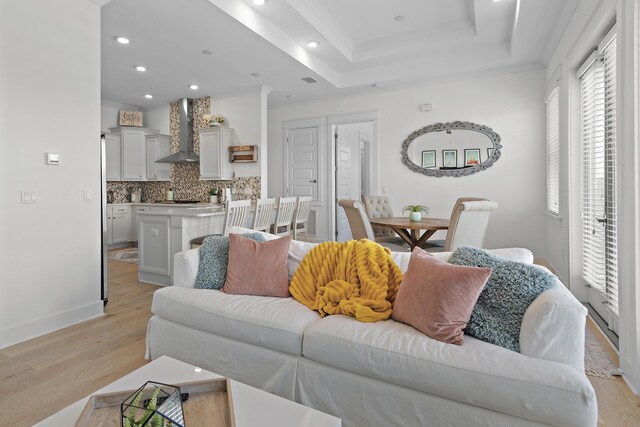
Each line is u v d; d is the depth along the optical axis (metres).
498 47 4.54
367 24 4.16
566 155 3.49
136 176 6.68
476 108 5.06
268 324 1.77
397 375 1.44
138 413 0.93
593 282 2.99
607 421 1.61
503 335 1.46
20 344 2.42
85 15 2.85
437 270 1.62
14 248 2.45
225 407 1.09
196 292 2.15
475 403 1.32
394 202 5.64
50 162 2.63
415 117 5.46
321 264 2.17
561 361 1.34
